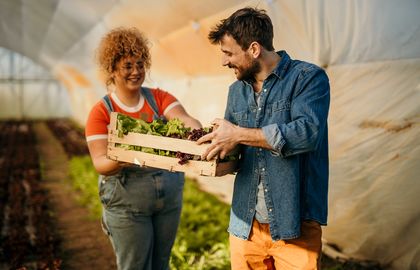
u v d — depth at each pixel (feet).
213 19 18.86
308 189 7.80
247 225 8.20
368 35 12.13
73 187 29.99
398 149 12.44
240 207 8.31
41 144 53.88
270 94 7.82
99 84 53.06
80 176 31.73
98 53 9.67
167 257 10.52
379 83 12.55
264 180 7.83
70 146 49.16
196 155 8.06
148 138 8.58
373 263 13.92
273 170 7.73
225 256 15.94
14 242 17.94
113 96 9.83
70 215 23.43
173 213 10.08
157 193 9.57
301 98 7.40
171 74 29.14
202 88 25.59
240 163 8.48
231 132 7.29
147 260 9.91
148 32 25.46
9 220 21.44
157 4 20.95
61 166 38.52
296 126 7.08
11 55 93.56
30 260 16.97
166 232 10.14
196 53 23.08
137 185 9.43
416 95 11.75
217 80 23.68
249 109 8.17
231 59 7.66
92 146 9.52
